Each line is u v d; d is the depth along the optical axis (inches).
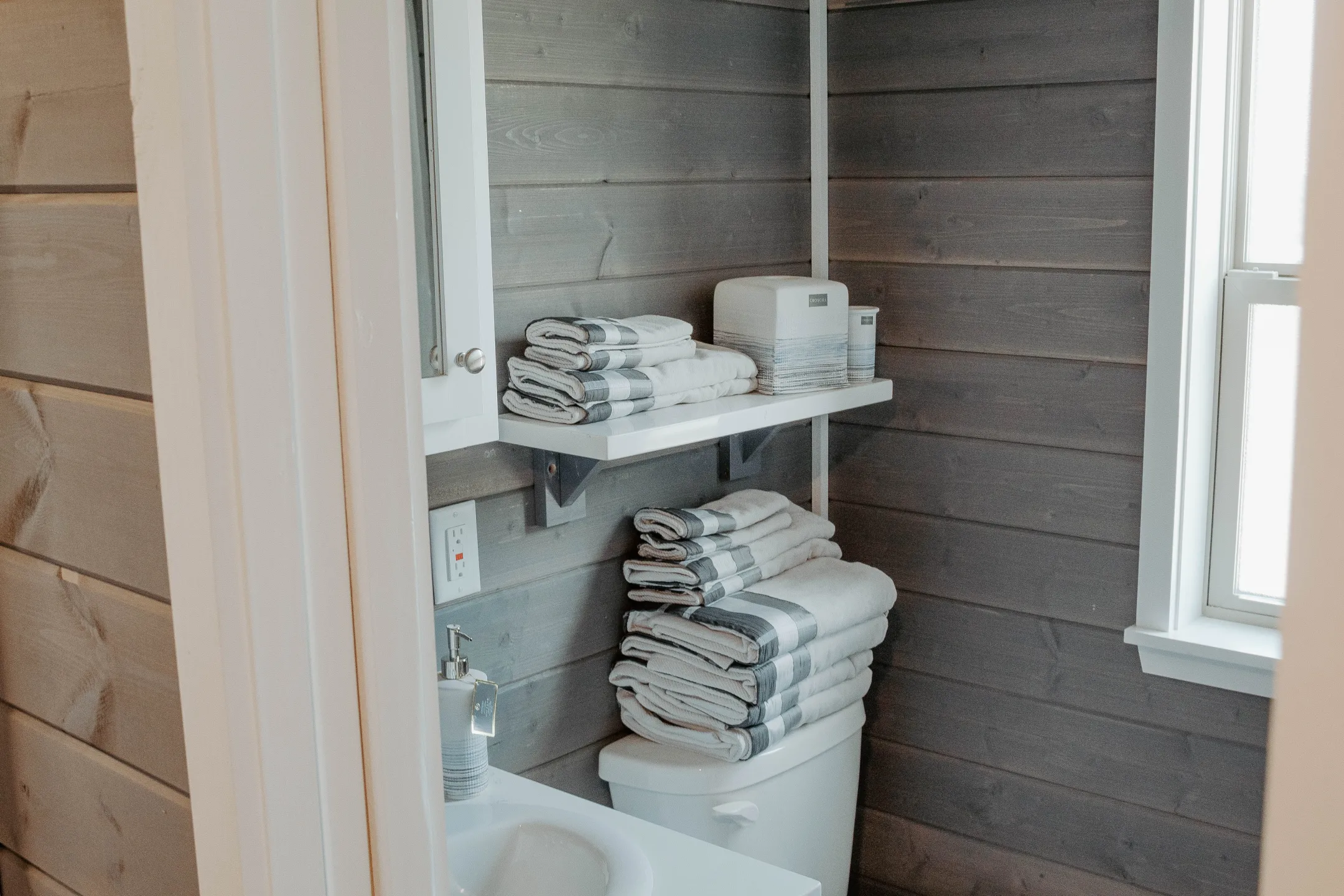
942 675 85.4
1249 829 73.4
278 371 28.6
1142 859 77.9
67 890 36.6
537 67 66.4
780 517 79.4
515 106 65.6
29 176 32.2
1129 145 72.6
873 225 84.7
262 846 29.5
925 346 83.3
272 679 29.2
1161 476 73.5
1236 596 76.2
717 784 69.7
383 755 31.6
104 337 30.5
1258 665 70.4
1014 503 80.5
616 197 72.1
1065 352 77.0
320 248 29.3
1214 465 75.9
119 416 30.6
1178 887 76.5
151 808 32.2
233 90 27.1
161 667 30.8
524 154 66.4
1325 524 9.0
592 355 63.7
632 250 73.5
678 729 72.2
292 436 29.1
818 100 84.7
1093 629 78.0
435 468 64.2
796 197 85.2
